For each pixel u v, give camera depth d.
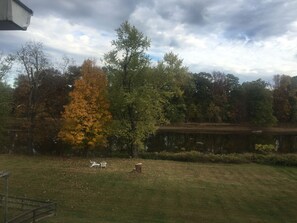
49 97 48.34
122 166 35.28
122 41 41.19
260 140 69.62
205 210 22.20
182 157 40.09
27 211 18.23
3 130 42.16
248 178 31.39
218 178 31.11
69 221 18.86
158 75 43.06
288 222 20.25
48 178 29.11
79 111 38.59
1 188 25.73
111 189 26.39
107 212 21.25
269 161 38.56
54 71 48.72
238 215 21.34
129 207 22.44
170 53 43.81
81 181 28.41
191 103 101.56
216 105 103.00
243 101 101.19
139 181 28.92
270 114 94.69
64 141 41.66
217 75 107.31
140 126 41.44
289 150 56.41
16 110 46.72
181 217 20.78
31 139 43.91
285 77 105.25
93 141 39.69
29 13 4.20
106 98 40.44
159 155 41.09
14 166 33.88
